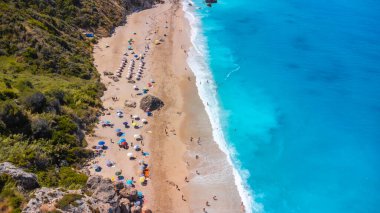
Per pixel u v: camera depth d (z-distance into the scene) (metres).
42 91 61.97
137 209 46.12
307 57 92.56
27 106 55.75
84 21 95.88
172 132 63.38
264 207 51.59
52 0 96.06
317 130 68.00
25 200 36.91
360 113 73.00
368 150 64.00
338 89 80.06
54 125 55.47
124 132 61.81
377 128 69.12
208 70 84.56
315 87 80.62
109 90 73.12
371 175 58.97
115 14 106.38
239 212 50.03
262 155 60.97
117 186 47.38
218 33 105.19
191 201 50.62
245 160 59.47
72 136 55.41
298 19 117.31
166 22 109.69
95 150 56.75
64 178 47.19
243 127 67.06
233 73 84.06
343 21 115.38
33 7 89.19
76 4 99.12
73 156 52.88
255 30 108.38
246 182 55.25
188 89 76.31
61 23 89.38
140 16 112.25
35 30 77.25
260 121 69.25
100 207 39.34
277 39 102.56
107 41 94.19
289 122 69.62
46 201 37.09
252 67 87.12
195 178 54.44
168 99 72.25
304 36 104.56
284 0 135.75
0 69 65.88
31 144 50.19
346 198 54.66
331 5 130.50
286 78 83.44
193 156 58.62
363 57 92.81
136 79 77.75
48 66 72.25
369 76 84.62
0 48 70.44
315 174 58.47
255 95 76.75
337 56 93.25
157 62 85.56
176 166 56.19
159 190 51.50
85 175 49.03
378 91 79.69
